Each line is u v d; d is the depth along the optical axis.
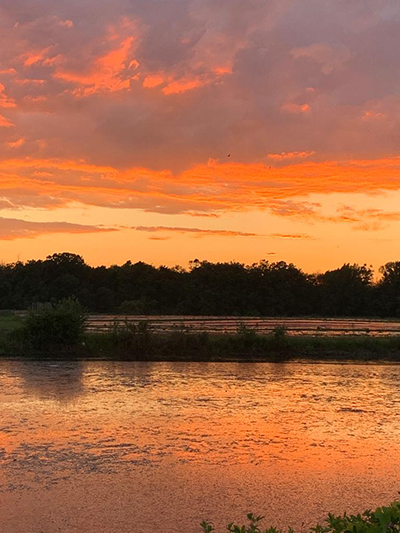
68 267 122.25
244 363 37.00
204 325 60.06
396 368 35.69
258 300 118.19
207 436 18.61
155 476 14.74
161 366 35.12
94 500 13.10
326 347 41.28
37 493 13.48
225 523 11.95
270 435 18.89
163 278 121.56
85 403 23.45
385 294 119.62
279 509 12.80
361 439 18.59
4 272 122.88
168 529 11.62
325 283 123.25
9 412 21.62
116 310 114.19
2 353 38.66
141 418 20.94
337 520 6.07
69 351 39.28
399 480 14.84
